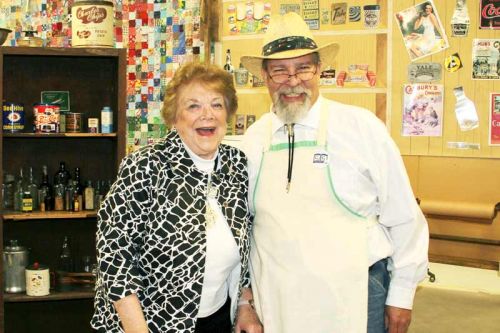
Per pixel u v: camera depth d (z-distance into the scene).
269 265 1.76
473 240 2.88
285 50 1.77
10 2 3.90
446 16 2.90
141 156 1.64
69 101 3.20
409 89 2.97
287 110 1.79
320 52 1.84
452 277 2.79
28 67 3.15
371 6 3.00
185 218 1.63
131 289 1.58
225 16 3.27
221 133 1.69
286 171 1.79
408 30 2.95
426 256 1.84
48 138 3.17
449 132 2.93
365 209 1.79
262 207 1.79
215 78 1.67
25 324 3.25
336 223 1.74
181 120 1.67
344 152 1.77
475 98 2.89
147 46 3.48
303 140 1.80
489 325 2.60
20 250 3.01
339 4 3.05
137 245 1.64
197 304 1.64
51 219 3.22
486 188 2.86
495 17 2.84
